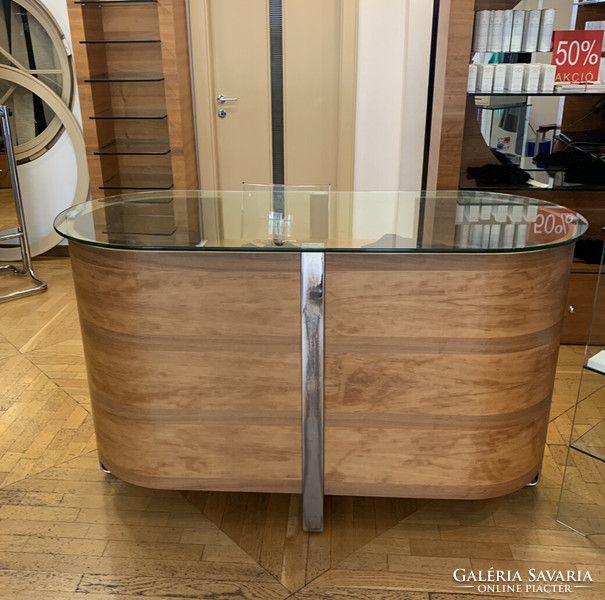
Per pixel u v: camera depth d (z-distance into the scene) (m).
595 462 2.43
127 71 4.44
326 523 2.34
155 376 2.17
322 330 2.07
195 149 4.71
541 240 2.00
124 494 2.49
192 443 2.26
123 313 2.11
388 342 2.08
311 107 4.66
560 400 3.11
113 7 4.27
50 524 2.32
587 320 3.65
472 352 2.08
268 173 4.84
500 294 2.01
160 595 2.02
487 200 2.51
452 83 3.29
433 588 2.05
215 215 2.32
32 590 2.04
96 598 2.01
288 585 2.06
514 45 3.26
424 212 2.34
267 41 4.52
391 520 2.35
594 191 3.63
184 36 4.32
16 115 4.68
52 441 2.81
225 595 2.02
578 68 3.32
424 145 4.54
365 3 4.28
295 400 2.17
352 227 2.15
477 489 2.27
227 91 4.64
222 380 2.16
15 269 4.76
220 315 2.08
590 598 2.02
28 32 4.49
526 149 3.61
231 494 2.50
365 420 2.18
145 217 2.30
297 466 2.26
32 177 4.81
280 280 2.03
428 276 1.99
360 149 4.64
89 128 4.31
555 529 2.31
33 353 3.59
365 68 4.43
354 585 2.06
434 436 2.19
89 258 2.09
